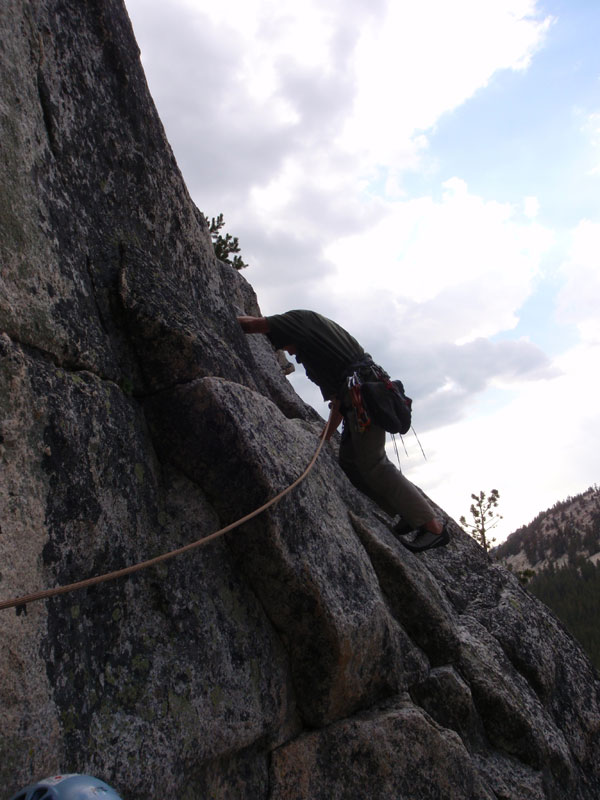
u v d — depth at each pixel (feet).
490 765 14.30
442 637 15.16
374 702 13.10
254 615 11.37
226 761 10.34
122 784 8.06
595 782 16.93
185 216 13.38
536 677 16.94
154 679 9.12
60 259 9.52
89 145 11.04
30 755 7.03
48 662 7.62
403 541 16.20
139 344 10.60
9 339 8.00
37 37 10.00
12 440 7.68
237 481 10.98
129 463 9.91
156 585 9.79
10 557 7.37
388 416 14.52
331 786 11.38
